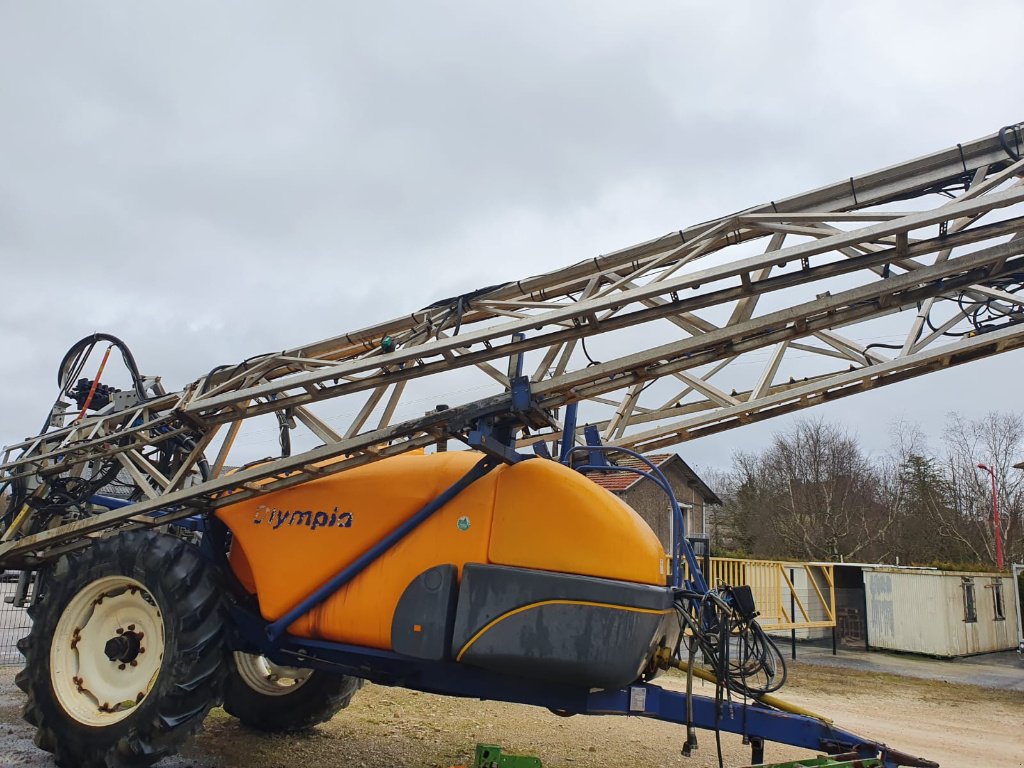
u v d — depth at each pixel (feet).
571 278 15.42
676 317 14.57
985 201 10.60
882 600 51.19
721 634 13.37
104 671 15.62
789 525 120.78
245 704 19.11
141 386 19.86
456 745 18.83
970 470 129.29
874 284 11.86
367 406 15.93
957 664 46.16
